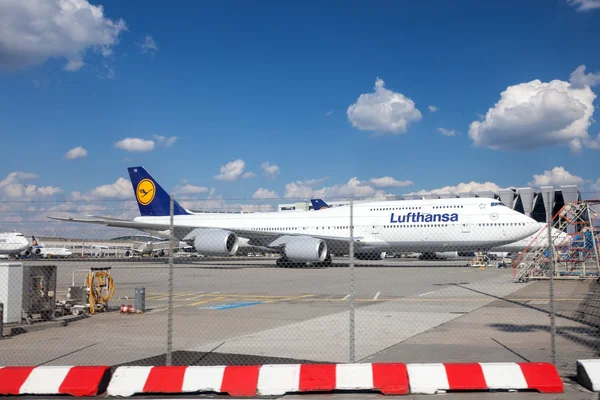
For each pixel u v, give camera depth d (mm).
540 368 6922
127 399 6754
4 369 7117
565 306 14969
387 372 6891
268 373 6934
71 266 41156
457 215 34438
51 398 6781
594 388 6680
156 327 11961
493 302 16078
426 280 25266
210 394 6859
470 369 6906
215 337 10508
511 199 65250
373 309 14742
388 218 36312
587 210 27141
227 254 35000
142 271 37250
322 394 6785
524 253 28156
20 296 12133
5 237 54344
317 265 37969
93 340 10383
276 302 16906
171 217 7891
